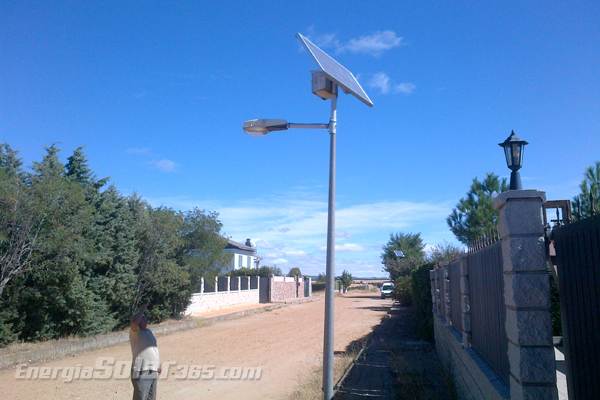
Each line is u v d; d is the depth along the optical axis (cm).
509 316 399
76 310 1429
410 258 3697
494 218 1465
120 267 1650
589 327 338
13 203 1187
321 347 1463
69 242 1295
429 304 1499
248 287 3559
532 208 385
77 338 1475
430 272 1394
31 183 1310
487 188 1534
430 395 801
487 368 538
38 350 1242
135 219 1827
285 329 1989
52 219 1263
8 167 1477
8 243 1228
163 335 1805
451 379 839
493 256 518
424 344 1404
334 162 643
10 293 1238
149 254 1836
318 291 6188
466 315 701
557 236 395
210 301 2780
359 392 852
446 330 968
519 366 370
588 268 337
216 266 2342
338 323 2234
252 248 5806
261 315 2762
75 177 1616
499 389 449
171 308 2100
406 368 1013
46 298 1331
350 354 1276
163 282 1922
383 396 824
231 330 1967
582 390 357
